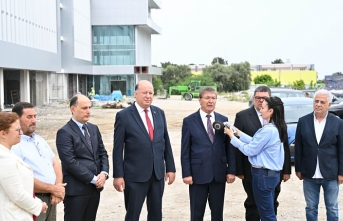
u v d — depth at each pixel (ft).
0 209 12.32
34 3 110.22
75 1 159.22
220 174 18.76
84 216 17.56
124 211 23.59
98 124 71.15
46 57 116.98
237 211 23.25
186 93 156.04
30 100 118.01
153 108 18.95
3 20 87.97
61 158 16.56
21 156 14.84
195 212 19.06
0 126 12.49
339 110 50.88
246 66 269.23
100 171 17.69
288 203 24.68
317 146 18.20
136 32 192.65
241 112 19.61
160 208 18.86
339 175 18.04
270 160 16.99
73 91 170.71
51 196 15.48
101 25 191.72
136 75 192.03
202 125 18.89
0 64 82.99
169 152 19.52
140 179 18.08
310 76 325.83
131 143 18.17
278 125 16.94
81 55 171.12
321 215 22.29
